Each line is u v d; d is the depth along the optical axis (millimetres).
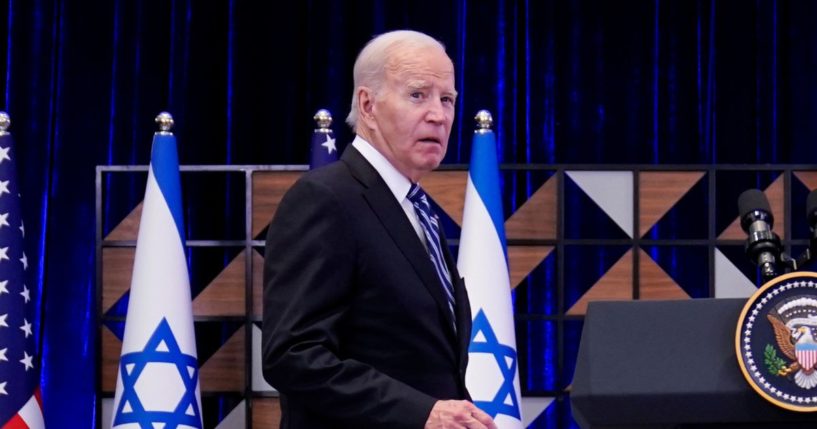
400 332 6625
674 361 5203
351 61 17906
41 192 17672
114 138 17719
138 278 12773
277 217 6754
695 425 5254
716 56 18156
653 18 18156
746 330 5152
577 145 18047
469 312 7348
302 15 17906
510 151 17922
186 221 17562
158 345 12562
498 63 17969
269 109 17766
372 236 6656
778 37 18219
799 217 16734
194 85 17734
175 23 17719
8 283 12875
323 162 13328
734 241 14383
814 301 5145
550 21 18078
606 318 5316
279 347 6367
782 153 18172
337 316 6496
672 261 18125
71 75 17781
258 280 14250
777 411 5117
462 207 14297
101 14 17891
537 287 18016
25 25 17844
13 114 17719
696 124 18141
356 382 6270
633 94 18125
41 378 17531
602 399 5176
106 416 14211
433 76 7059
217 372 14242
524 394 14453
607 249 18016
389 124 7035
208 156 17703
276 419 14141
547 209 14469
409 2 18016
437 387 6668
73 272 17641
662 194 14422
